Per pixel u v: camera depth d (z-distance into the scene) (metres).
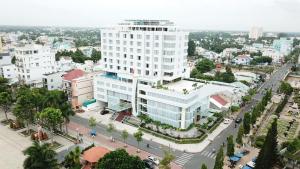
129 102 131.38
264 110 144.62
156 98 117.00
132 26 135.25
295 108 151.50
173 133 109.69
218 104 137.75
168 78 128.25
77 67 198.50
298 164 84.00
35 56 171.12
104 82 138.12
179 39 128.12
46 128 114.31
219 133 113.25
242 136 101.19
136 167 69.81
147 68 130.75
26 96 110.94
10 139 103.31
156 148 98.94
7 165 84.31
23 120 113.00
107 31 141.00
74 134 109.56
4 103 120.75
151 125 117.75
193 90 116.19
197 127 115.88
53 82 156.38
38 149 67.31
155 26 128.00
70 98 142.62
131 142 103.38
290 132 117.12
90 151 86.06
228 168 84.50
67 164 79.75
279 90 190.50
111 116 129.25
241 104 153.25
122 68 140.25
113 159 69.62
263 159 77.25
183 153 95.62
